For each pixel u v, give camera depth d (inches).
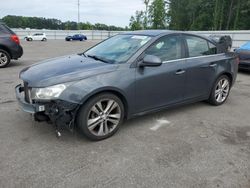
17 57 363.3
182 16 2213.3
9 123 155.7
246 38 623.5
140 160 119.3
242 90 258.1
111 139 140.0
